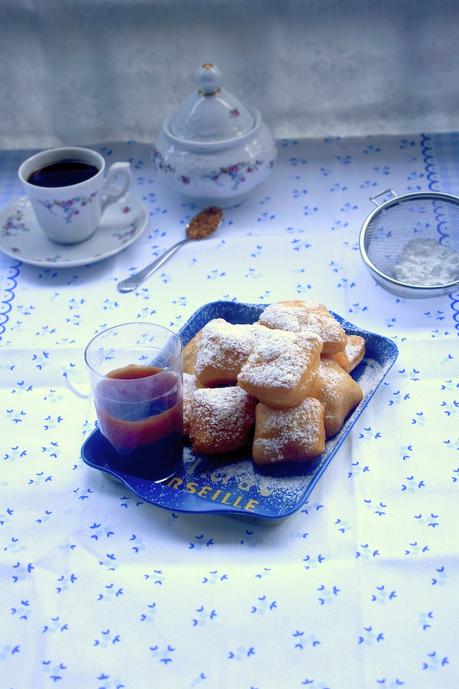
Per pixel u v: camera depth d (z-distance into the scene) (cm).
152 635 68
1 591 71
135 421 73
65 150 96
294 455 74
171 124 99
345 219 98
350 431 78
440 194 94
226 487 75
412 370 82
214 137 96
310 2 103
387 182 102
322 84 108
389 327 87
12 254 95
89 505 75
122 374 74
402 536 72
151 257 95
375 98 108
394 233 94
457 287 87
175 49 106
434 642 67
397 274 90
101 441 77
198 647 68
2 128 112
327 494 75
